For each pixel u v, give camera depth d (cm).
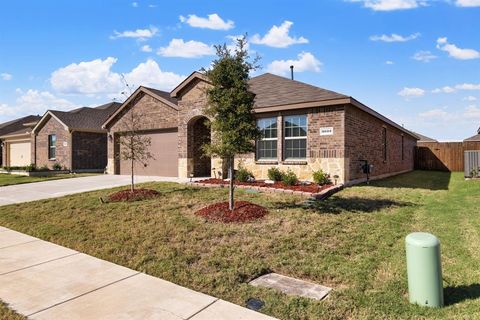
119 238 679
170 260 551
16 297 431
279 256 556
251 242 625
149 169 1886
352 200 996
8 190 1422
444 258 532
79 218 859
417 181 1625
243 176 1343
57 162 2508
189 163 1633
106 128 2083
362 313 368
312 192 1059
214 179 1445
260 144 1456
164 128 1792
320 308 383
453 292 413
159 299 421
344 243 615
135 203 997
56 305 406
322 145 1292
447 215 823
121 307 399
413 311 368
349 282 456
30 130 2867
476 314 353
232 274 488
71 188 1432
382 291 422
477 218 782
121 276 503
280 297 415
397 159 2177
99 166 2569
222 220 763
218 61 819
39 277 502
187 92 1612
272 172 1334
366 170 1413
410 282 391
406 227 721
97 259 585
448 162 2553
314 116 1311
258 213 806
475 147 2483
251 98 827
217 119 826
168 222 771
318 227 710
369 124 1566
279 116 1388
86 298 426
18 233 775
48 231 761
